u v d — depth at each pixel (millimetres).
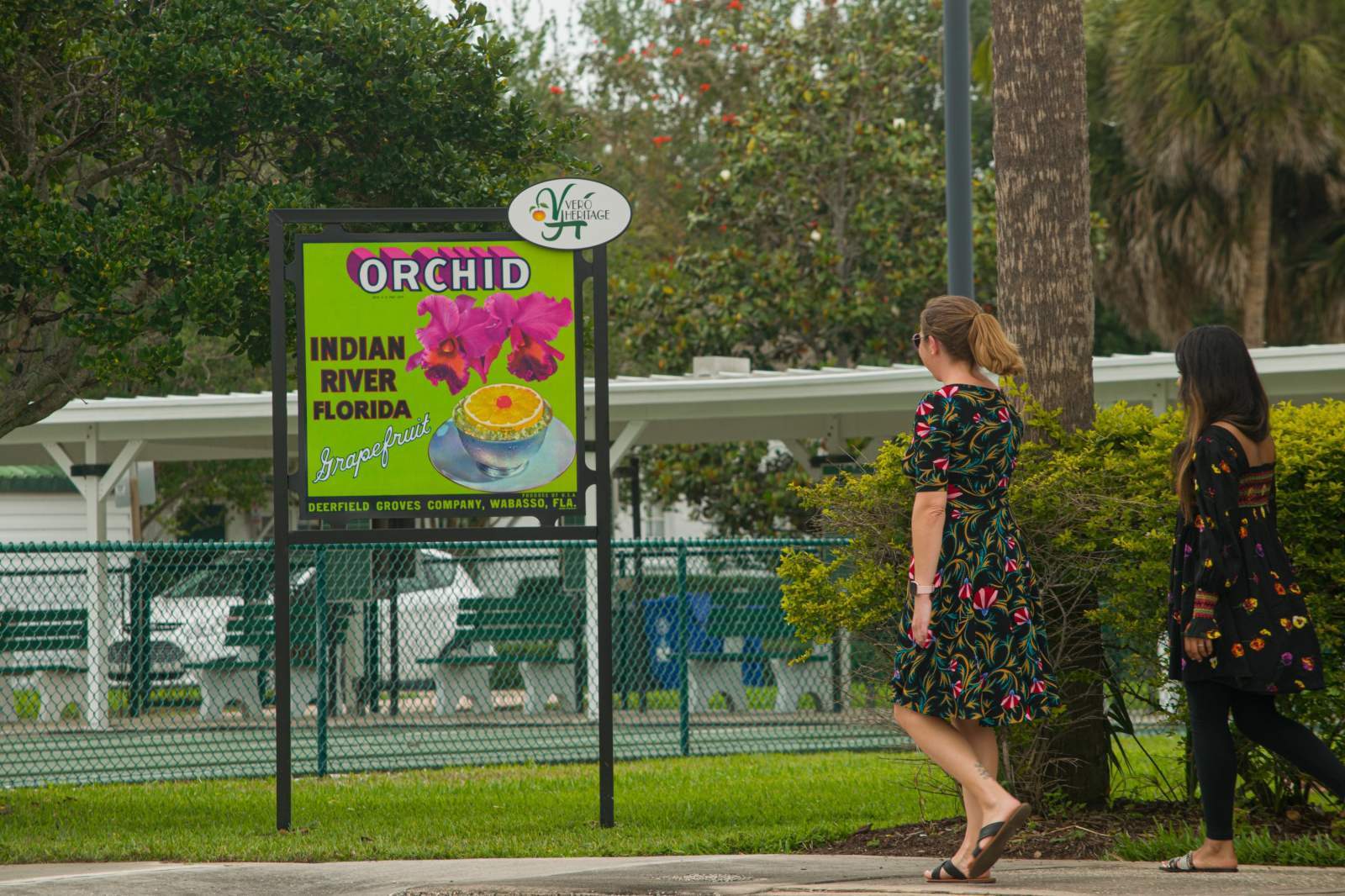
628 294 35344
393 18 15367
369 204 15648
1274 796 9828
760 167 34312
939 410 7719
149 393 34875
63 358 13953
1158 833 9188
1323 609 9234
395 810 13156
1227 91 31859
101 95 14594
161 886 8547
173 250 13344
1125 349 44188
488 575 20266
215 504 49500
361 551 19547
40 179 14102
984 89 18859
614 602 20188
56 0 13922
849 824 11219
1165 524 9711
